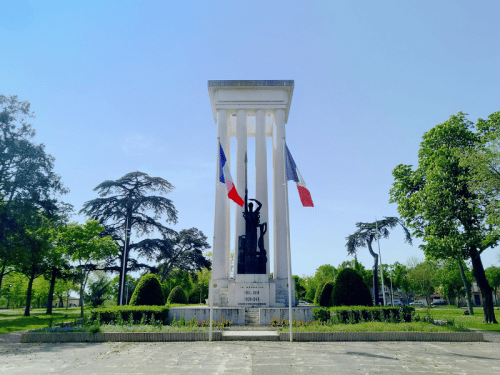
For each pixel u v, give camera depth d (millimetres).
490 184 26734
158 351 15195
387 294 89562
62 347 16516
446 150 30984
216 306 29031
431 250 31594
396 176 36719
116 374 11109
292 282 30703
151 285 27547
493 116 30422
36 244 38469
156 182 53469
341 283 27219
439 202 30188
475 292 110812
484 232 29016
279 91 35375
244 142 34219
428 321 23000
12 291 76688
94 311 23031
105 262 49219
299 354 14406
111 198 50625
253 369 11766
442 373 11336
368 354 14445
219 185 33250
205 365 12367
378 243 48562
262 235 30547
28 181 36719
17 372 11422
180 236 59844
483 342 17859
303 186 21609
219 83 35062
